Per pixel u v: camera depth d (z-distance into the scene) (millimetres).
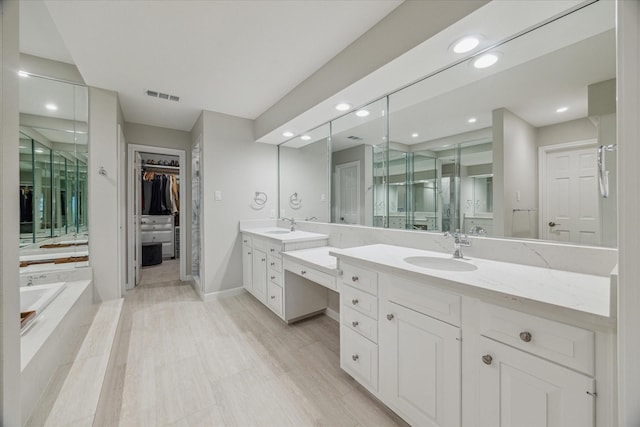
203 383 1732
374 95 2100
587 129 1220
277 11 1588
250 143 3523
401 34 1535
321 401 1574
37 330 1501
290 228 3295
